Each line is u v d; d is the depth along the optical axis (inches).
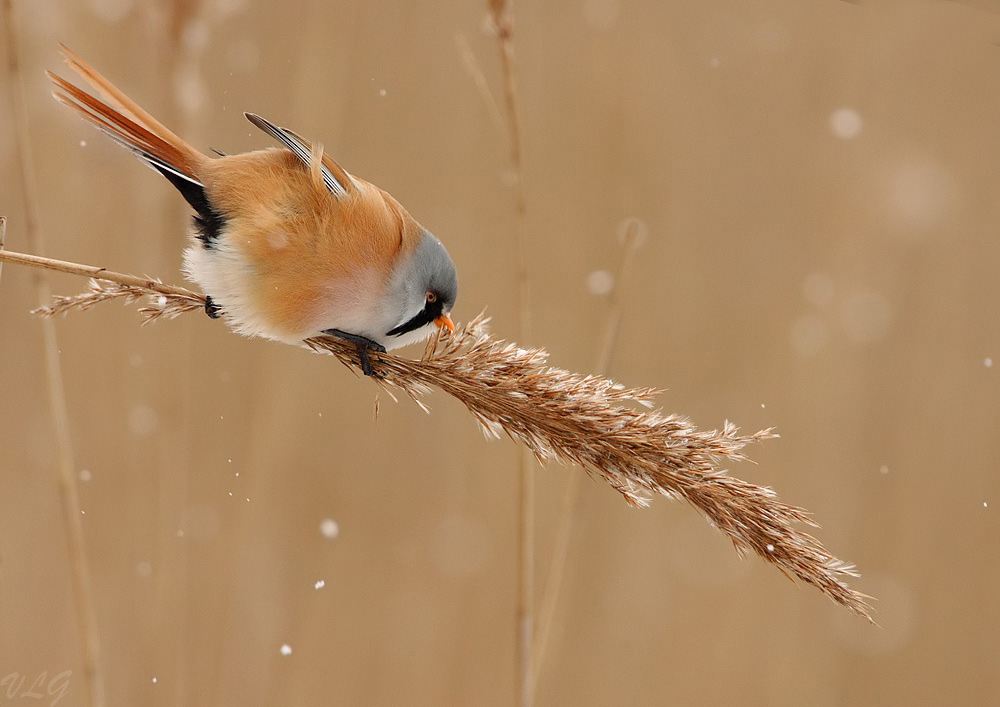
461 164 443.8
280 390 386.0
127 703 334.6
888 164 478.6
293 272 202.5
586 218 454.6
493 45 448.1
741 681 408.5
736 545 185.5
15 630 351.6
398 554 412.5
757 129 478.0
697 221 467.2
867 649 417.7
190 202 203.9
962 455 447.8
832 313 466.0
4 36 346.3
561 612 337.4
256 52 393.1
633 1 468.4
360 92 427.5
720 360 455.5
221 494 374.0
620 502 427.8
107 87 198.5
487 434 200.1
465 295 438.0
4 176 364.5
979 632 423.5
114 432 369.4
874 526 438.9
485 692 401.7
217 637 359.3
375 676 396.8
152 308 203.0
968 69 480.7
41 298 246.2
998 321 465.4
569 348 442.9
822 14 482.9
